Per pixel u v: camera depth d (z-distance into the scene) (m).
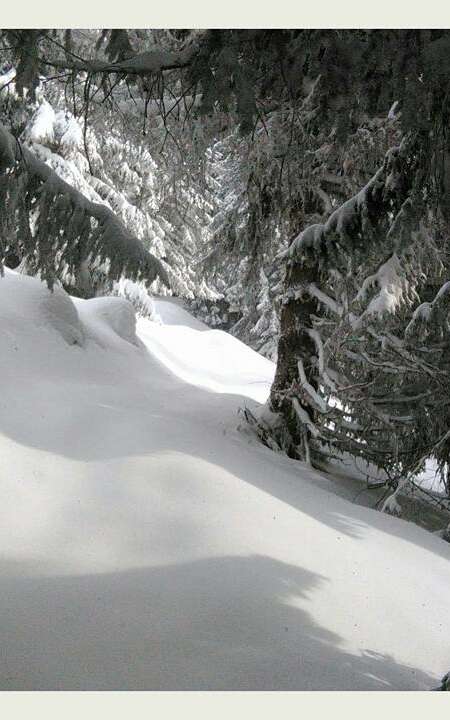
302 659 3.67
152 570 4.46
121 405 8.62
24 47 2.98
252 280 11.74
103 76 3.34
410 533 6.86
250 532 5.23
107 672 3.32
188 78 3.25
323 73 3.15
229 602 4.14
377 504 8.62
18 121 3.84
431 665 4.08
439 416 9.27
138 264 4.09
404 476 9.16
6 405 7.49
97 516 5.21
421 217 5.61
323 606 4.41
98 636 3.62
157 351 15.05
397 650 4.15
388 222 7.09
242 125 3.17
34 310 10.62
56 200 3.96
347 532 5.95
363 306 8.50
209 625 3.87
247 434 9.38
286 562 4.88
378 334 9.02
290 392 9.60
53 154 16.45
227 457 7.07
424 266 8.16
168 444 6.84
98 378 10.30
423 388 9.68
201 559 4.68
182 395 10.55
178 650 3.59
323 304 9.88
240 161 9.72
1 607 3.75
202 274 12.04
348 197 9.17
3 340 9.46
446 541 7.54
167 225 20.47
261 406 10.48
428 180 4.81
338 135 3.45
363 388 9.41
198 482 5.94
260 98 3.52
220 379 15.85
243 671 3.45
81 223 4.02
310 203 9.64
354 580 4.93
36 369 9.27
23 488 5.56
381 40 3.01
